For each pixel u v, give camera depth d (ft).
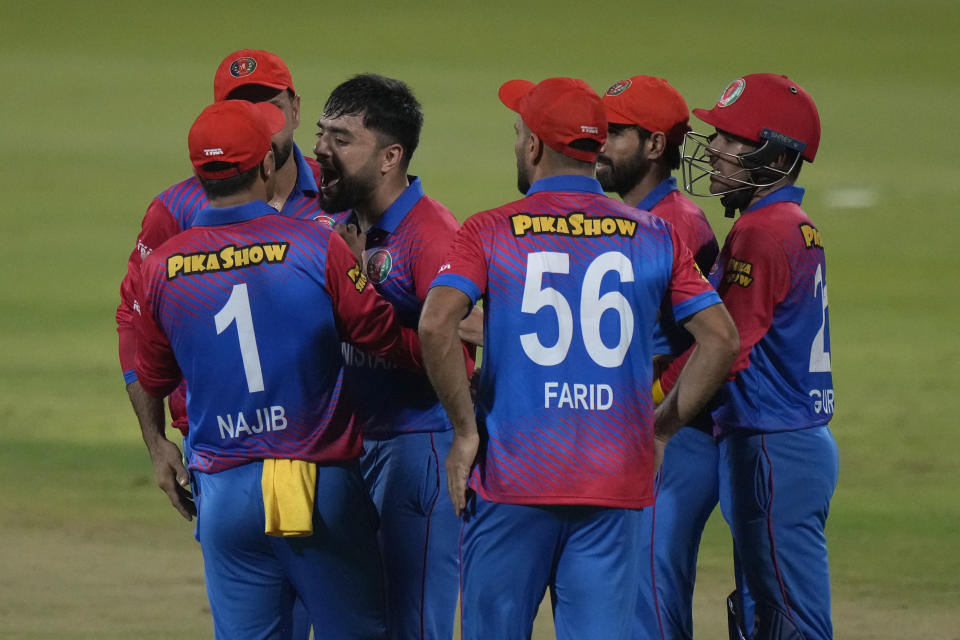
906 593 65.62
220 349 41.16
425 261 46.47
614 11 598.75
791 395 47.39
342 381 42.24
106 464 88.02
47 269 157.38
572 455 39.93
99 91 341.41
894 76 414.62
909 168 248.11
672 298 41.09
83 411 101.81
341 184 47.37
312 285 41.29
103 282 151.74
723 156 49.16
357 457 42.88
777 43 500.74
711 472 50.01
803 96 48.75
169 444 47.96
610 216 40.78
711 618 62.75
